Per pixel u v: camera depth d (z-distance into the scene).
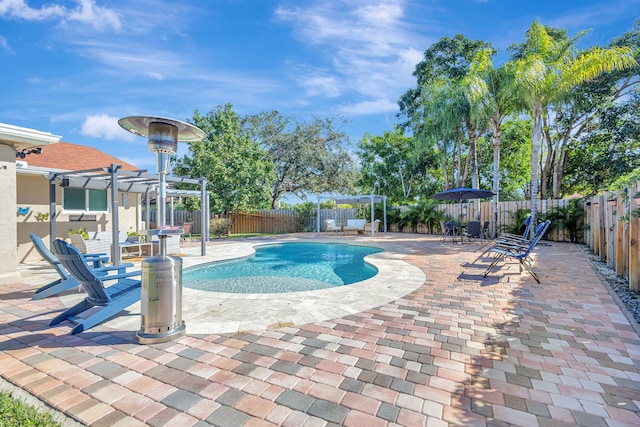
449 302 4.79
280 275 8.66
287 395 2.43
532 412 2.21
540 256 9.19
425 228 19.45
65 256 3.70
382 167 28.09
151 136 3.56
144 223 15.10
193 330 3.71
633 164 16.16
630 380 2.60
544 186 20.34
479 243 13.16
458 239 14.81
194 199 18.91
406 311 4.37
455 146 19.70
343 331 3.67
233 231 22.88
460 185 22.67
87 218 11.38
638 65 14.48
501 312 4.29
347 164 26.97
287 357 3.04
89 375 2.74
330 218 23.47
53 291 5.21
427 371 2.76
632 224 5.30
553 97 12.57
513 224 14.99
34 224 9.94
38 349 3.25
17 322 4.05
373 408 2.27
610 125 16.53
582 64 11.70
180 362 2.96
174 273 3.50
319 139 26.97
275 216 22.91
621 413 2.20
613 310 4.31
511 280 6.21
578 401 2.33
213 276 8.52
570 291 5.32
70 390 2.52
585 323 3.84
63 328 3.83
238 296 5.19
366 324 3.88
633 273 5.28
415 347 3.23
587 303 4.64
